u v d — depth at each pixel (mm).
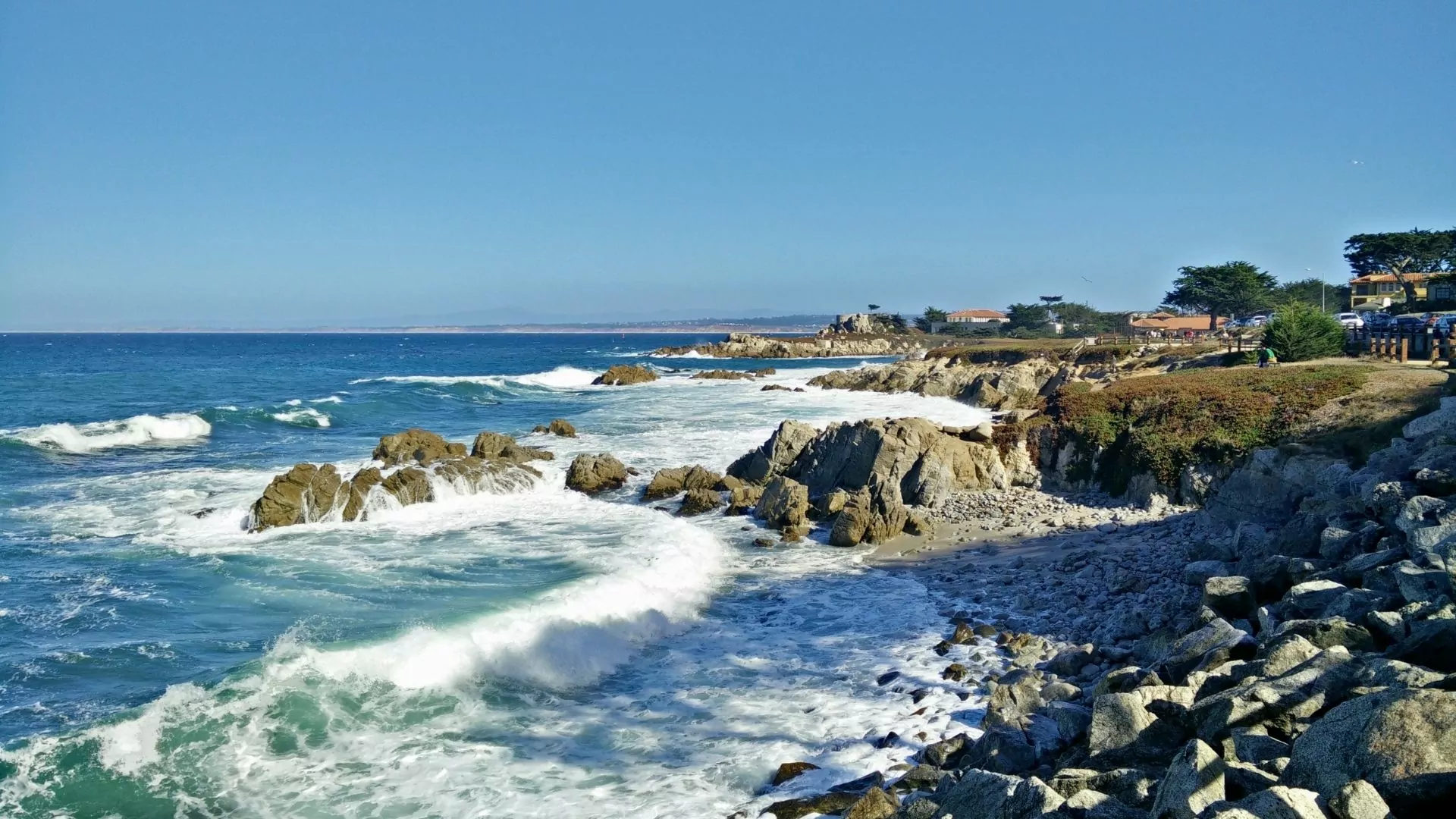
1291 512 20672
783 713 12984
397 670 13539
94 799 10477
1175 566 18359
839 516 23578
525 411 54500
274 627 15695
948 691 13406
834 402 57938
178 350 178375
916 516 24594
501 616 15359
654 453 36781
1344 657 8688
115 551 21328
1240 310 105812
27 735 11609
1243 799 6578
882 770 11039
